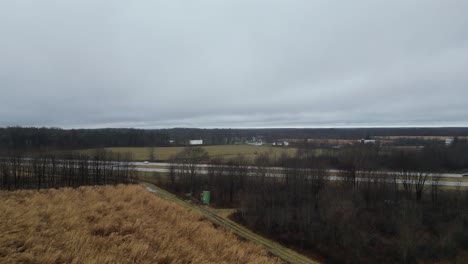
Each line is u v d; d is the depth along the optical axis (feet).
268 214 103.35
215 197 135.44
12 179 121.70
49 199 47.14
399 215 102.42
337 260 84.07
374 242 90.89
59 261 23.97
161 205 55.11
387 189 127.34
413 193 126.21
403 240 86.79
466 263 81.82
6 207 34.40
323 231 95.35
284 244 90.99
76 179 127.65
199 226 45.32
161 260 27.94
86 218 36.81
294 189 129.49
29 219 31.78
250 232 95.35
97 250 26.99
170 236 35.09
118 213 42.57
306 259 83.10
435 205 114.21
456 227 94.43
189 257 30.01
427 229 96.99
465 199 110.63
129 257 26.89
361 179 137.08
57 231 30.07
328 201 113.19
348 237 90.22
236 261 33.73
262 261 36.58
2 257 22.81
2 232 27.14
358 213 108.68
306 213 104.94
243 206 114.52
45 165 135.13
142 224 37.55
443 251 85.81
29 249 24.86
